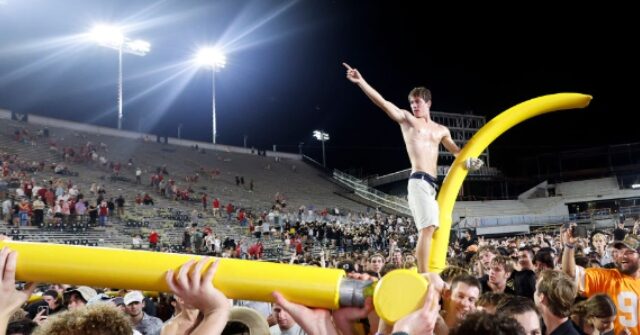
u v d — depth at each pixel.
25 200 21.83
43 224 20.70
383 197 47.56
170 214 28.52
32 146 31.58
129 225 24.95
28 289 1.55
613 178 49.41
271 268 1.51
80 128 38.72
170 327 2.35
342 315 1.51
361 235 30.20
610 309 4.17
